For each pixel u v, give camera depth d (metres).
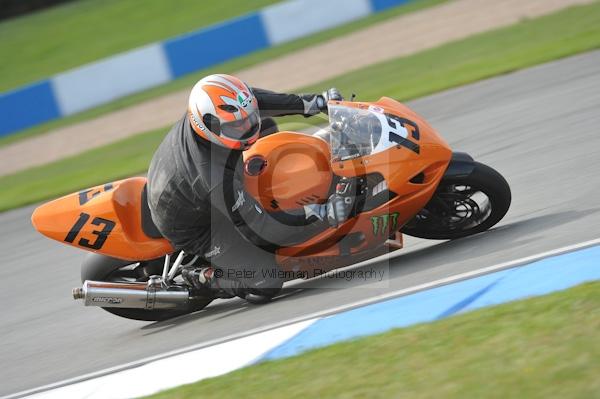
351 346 15.38
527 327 13.91
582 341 12.74
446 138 33.72
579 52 42.03
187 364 17.22
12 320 24.70
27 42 97.12
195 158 18.59
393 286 18.62
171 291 20.45
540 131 30.20
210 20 88.38
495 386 12.15
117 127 61.62
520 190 23.98
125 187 21.06
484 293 16.48
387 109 20.08
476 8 67.62
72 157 55.38
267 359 16.20
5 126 73.56
